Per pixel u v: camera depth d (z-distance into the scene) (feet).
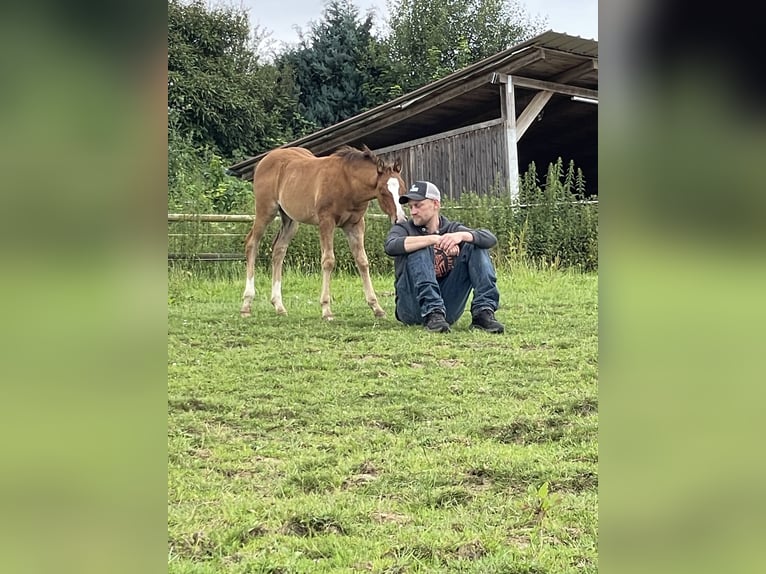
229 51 61.46
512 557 5.74
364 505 6.81
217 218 28.48
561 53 32.55
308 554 5.87
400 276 16.93
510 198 31.19
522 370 12.41
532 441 8.75
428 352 13.93
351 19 68.54
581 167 51.70
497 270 27.09
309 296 22.85
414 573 5.51
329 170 18.47
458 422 9.50
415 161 39.04
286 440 8.85
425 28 70.33
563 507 6.69
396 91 66.39
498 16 73.87
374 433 9.10
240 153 57.72
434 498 6.94
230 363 13.03
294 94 65.62
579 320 17.28
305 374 12.24
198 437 8.88
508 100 34.22
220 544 5.93
